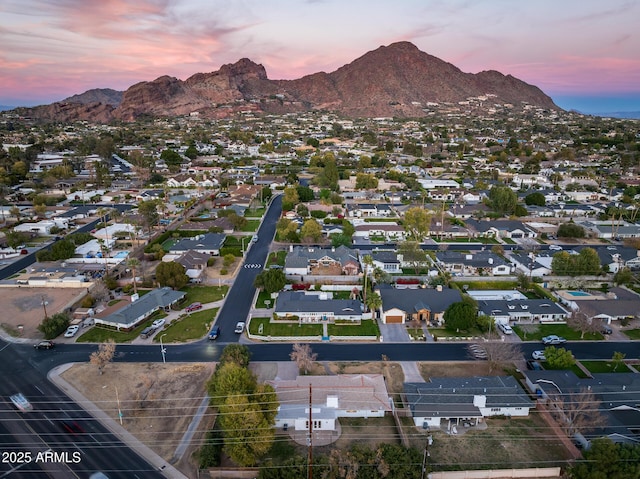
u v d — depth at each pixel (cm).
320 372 7031
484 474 5081
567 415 5891
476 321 8394
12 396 6400
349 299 9238
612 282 10619
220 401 5672
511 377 6638
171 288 9956
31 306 9331
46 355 7525
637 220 15850
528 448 5544
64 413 6094
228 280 10644
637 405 6053
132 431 5775
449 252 11969
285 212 16525
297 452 5462
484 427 5931
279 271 9844
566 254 10981
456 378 6600
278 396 6175
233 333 8231
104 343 7312
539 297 9775
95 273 10975
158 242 13300
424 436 5744
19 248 12788
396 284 10356
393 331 8369
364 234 14025
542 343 7969
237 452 5091
